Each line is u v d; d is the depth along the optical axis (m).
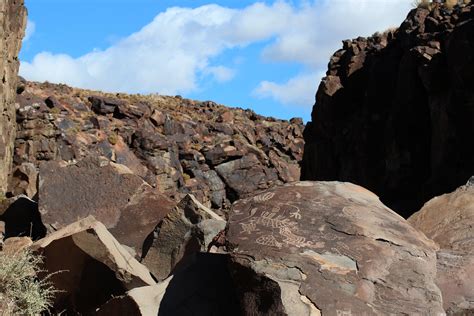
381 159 31.34
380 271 5.53
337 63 37.75
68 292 7.64
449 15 29.56
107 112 57.47
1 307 6.31
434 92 26.98
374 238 5.84
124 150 52.78
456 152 25.41
